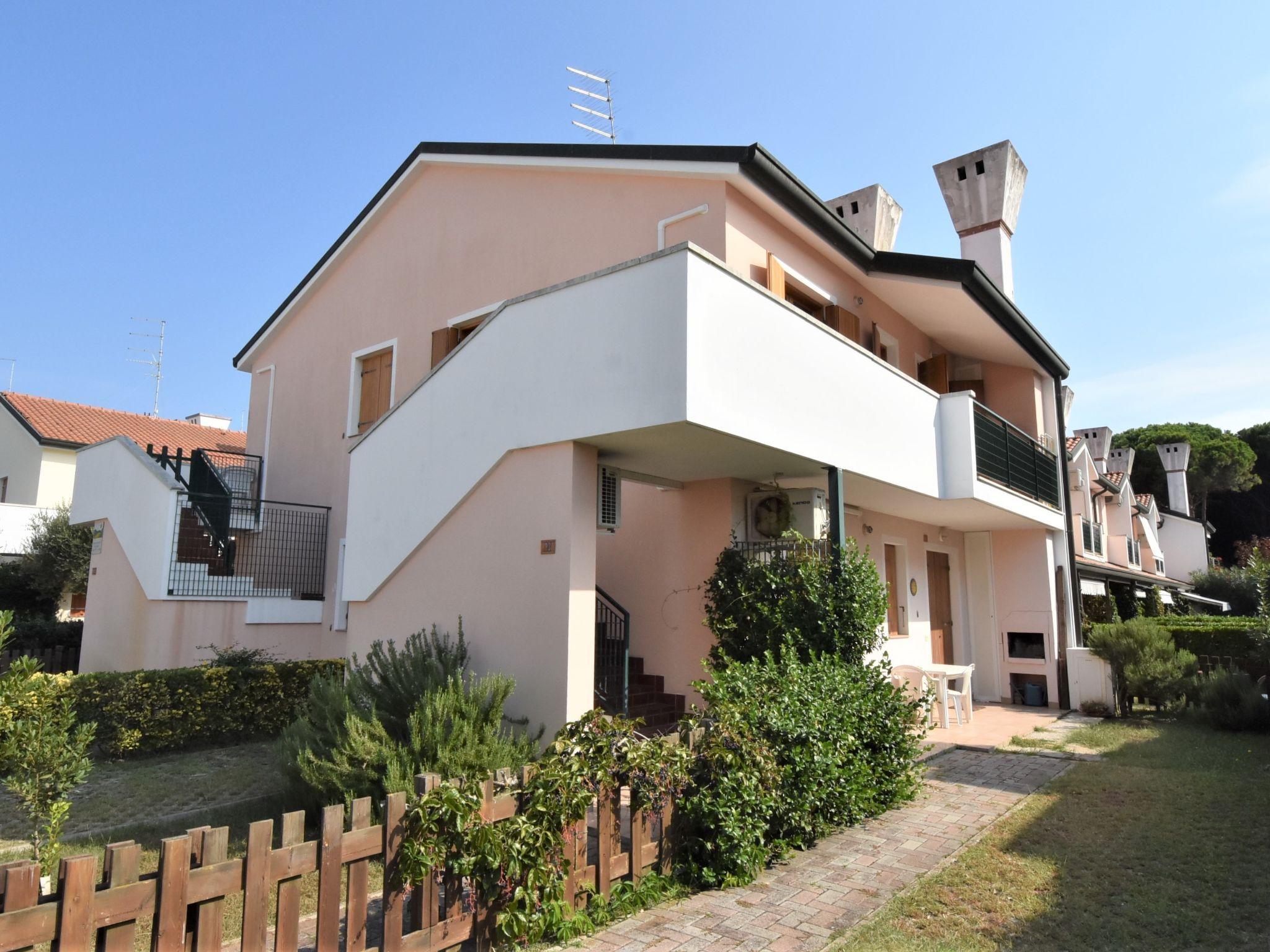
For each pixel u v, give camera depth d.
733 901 5.13
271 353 17.17
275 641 13.59
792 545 9.15
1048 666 14.88
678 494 10.42
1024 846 6.20
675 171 10.31
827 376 8.94
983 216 16.58
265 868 3.57
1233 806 7.19
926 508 12.49
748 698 6.17
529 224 12.29
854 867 5.76
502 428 8.49
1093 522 23.14
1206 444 48.28
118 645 13.93
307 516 14.84
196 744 10.03
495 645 8.31
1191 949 4.45
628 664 9.28
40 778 4.96
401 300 14.23
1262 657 12.68
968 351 15.77
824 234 11.23
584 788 4.77
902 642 13.24
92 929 3.05
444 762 6.25
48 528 20.62
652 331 7.21
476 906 4.29
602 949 4.41
